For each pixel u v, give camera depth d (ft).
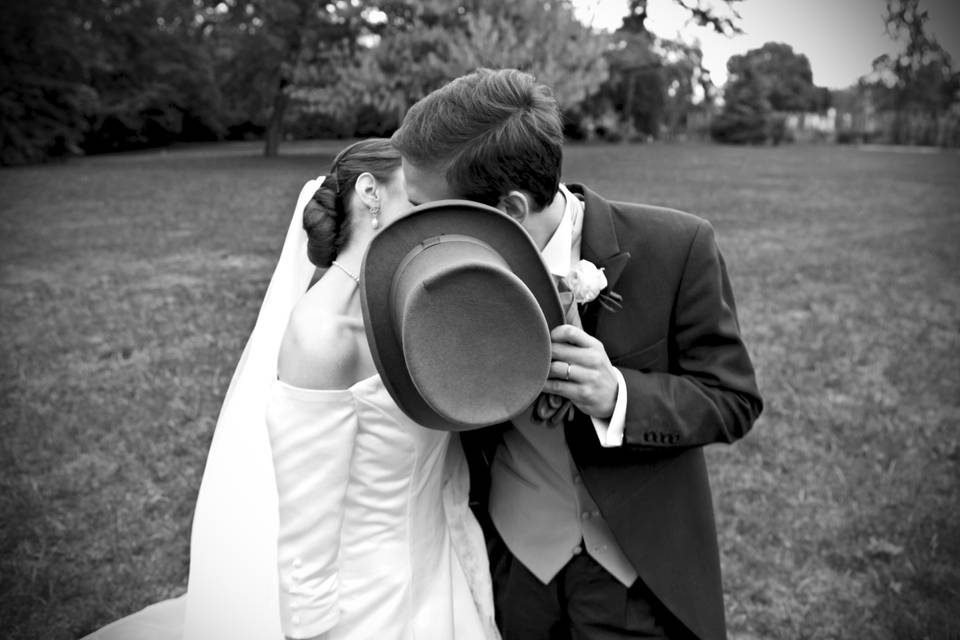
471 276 4.20
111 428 15.98
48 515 12.75
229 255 34.68
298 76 81.66
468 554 6.20
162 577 11.20
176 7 107.65
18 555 11.64
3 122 79.56
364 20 82.53
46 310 25.30
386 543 5.49
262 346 6.21
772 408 17.16
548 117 4.98
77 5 97.76
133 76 108.06
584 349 5.17
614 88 109.81
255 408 6.08
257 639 5.77
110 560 11.61
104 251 35.47
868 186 62.80
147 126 113.60
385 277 4.59
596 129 125.70
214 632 5.84
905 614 10.30
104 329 23.16
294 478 4.94
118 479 13.94
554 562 6.28
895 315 25.32
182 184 61.57
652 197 53.31
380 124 109.09
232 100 115.96
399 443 5.24
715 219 44.98
